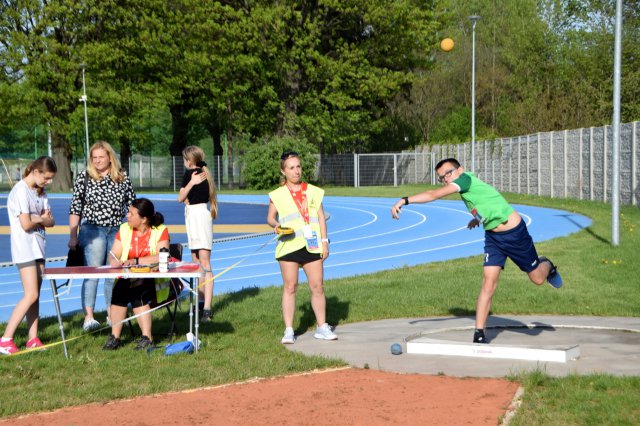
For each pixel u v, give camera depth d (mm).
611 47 52938
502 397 6805
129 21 58406
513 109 57375
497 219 8641
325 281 14961
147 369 8289
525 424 5941
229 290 14578
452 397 6871
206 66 58875
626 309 11211
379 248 21672
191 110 64875
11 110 57344
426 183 63656
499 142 49844
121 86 60781
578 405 6320
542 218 29344
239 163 62938
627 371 7570
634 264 15250
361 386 7363
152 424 6422
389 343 9344
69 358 8836
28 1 56156
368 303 12117
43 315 12672
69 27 57688
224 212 38500
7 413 6789
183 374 7961
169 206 45250
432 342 8719
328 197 49938
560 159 39312
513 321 10516
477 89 71062
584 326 10023
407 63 61344
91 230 10539
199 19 57281
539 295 12312
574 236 21453
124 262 9516
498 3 80938
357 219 32500
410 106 73188
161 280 9656
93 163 10586
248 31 56719
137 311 9383
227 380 7730
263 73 58406
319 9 56094
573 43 55906
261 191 57531
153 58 59469
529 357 8211
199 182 11211
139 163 76562
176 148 69875
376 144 70750
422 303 12055
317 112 59094
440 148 63406
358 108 61719
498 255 8789
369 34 60062
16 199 9250
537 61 61875
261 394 7211
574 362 8023
